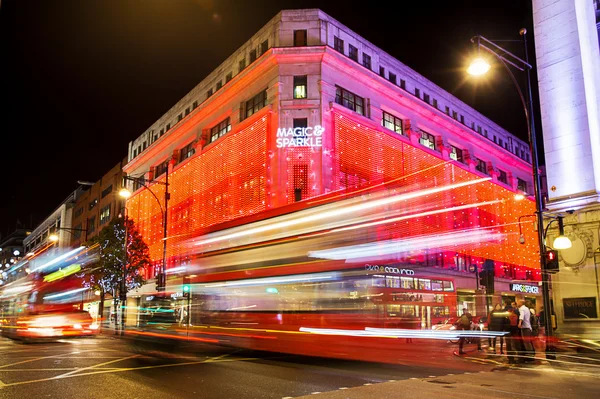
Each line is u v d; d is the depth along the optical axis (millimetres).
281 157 35875
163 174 53531
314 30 37969
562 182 21406
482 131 56188
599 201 20234
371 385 10156
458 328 24344
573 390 9742
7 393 9234
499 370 13172
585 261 20266
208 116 46000
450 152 49625
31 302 25859
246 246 16000
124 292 36688
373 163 39094
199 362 14359
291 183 35344
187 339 20562
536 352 17516
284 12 38625
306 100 36469
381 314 14148
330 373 12047
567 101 21688
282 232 14852
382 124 42438
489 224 52719
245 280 15641
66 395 9000
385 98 42344
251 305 15172
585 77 21422
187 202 47094
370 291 13633
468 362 15281
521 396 8984
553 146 21891
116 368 12875
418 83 47125
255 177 37531
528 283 55656
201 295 17969
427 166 44844
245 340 15094
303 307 13680
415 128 45000
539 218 16766
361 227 13977
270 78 38031
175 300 27609
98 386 9961
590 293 19953
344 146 36938
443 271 42531
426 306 33344
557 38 22297
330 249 13586
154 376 11344
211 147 44031
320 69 37031
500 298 50875
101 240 44562
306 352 13289
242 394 9047
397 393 9188
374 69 41938
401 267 17109
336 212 13875
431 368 13586
